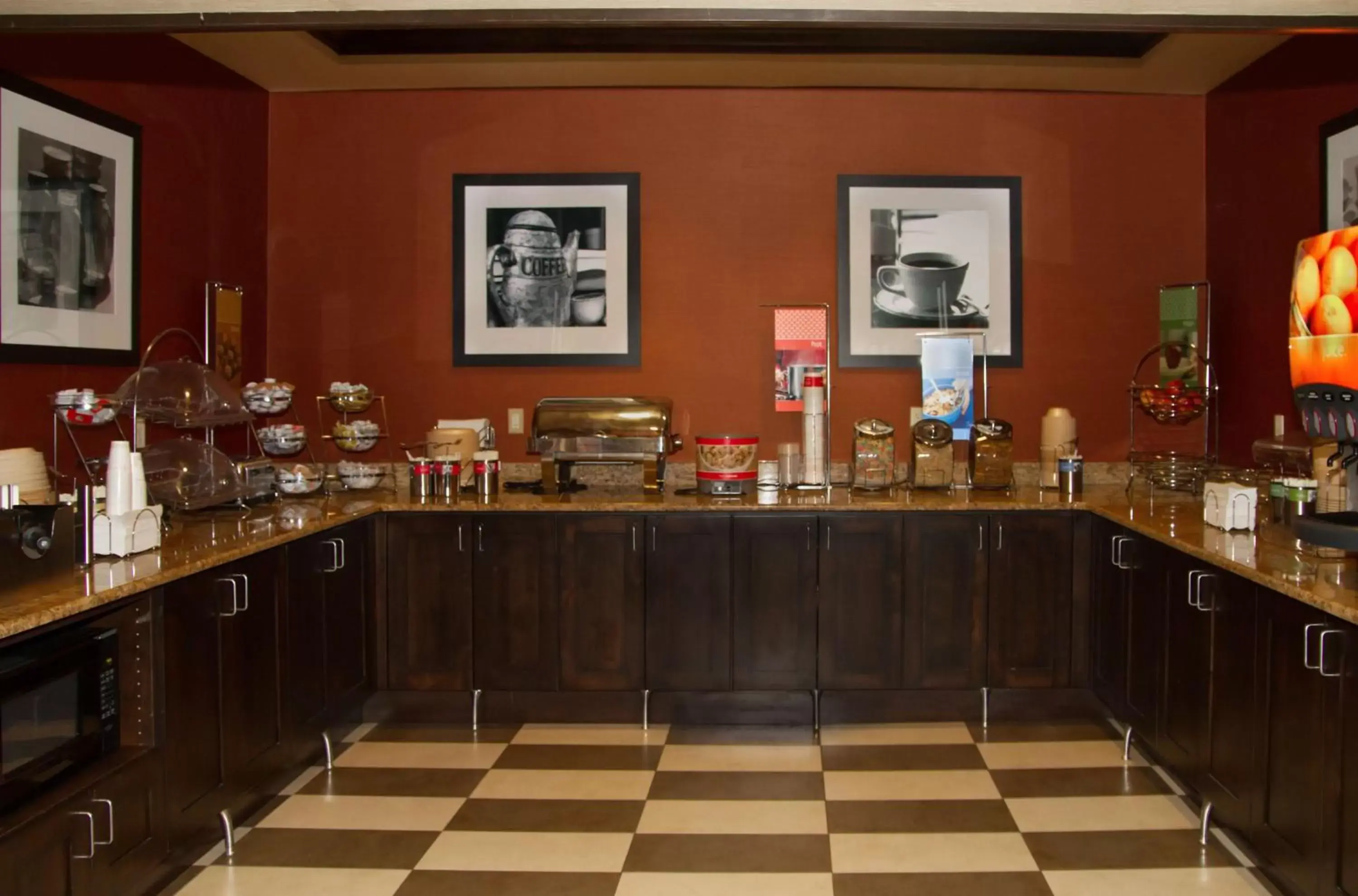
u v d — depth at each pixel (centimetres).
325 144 467
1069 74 438
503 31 414
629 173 461
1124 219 462
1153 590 331
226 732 283
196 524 341
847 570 391
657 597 393
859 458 426
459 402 468
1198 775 296
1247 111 427
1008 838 296
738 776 347
